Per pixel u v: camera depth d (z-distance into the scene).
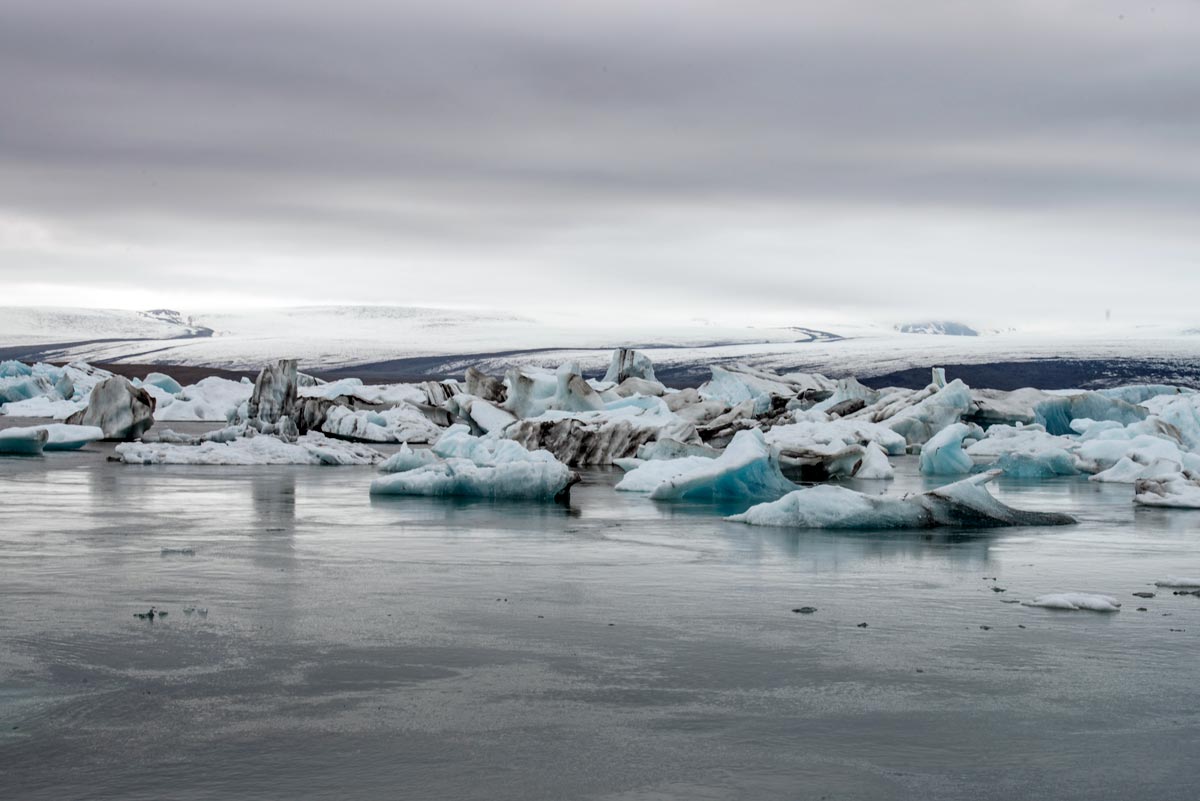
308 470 25.80
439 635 8.87
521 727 6.73
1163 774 6.09
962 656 8.35
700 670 7.93
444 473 19.80
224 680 7.60
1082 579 11.62
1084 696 7.40
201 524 15.44
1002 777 6.05
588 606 10.00
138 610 9.68
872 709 7.11
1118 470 26.58
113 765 6.09
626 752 6.34
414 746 6.40
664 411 35.72
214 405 54.31
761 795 5.79
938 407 39.81
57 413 53.34
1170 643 8.76
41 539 13.85
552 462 19.59
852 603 10.23
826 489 15.88
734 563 12.38
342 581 11.12
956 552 13.37
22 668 7.85
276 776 5.95
